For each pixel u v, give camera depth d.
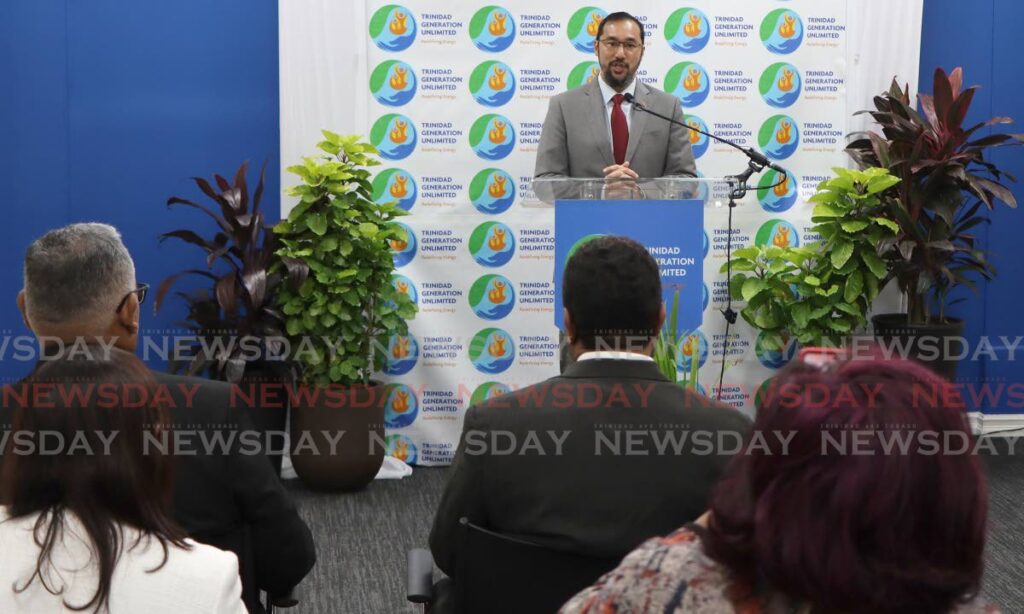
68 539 1.17
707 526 0.97
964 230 5.14
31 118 5.04
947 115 4.77
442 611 2.05
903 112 4.89
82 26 5.02
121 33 5.04
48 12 5.00
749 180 5.14
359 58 4.94
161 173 5.12
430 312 5.07
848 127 5.15
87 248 1.86
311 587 3.66
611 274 1.85
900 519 0.84
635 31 4.65
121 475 1.20
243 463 1.91
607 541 1.72
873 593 0.83
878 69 5.14
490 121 5.02
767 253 4.82
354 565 3.86
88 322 1.86
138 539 1.19
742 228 5.14
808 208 5.16
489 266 5.07
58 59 5.03
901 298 5.25
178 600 1.17
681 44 5.09
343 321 4.62
